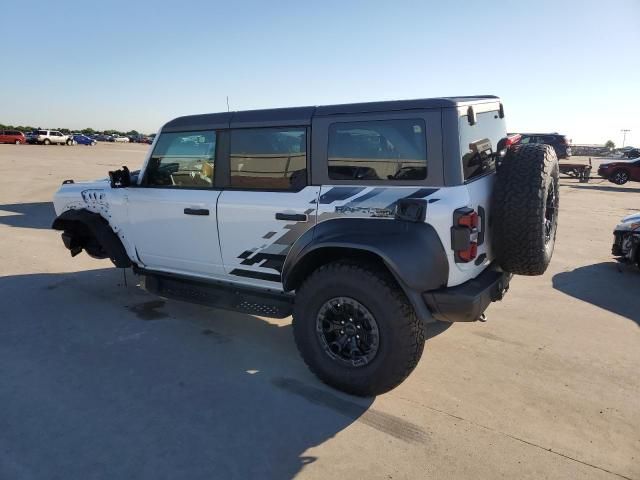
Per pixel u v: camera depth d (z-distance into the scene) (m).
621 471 2.69
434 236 3.08
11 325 4.70
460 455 2.81
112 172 4.68
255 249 3.90
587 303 5.47
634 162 20.69
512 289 5.97
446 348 4.25
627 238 6.63
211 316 5.00
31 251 7.66
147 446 2.86
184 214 4.28
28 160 28.69
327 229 3.41
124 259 4.93
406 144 3.22
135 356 4.05
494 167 3.84
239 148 3.94
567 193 17.80
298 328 3.57
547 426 3.11
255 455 2.79
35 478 2.58
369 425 3.10
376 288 3.18
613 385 3.63
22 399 3.35
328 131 3.50
